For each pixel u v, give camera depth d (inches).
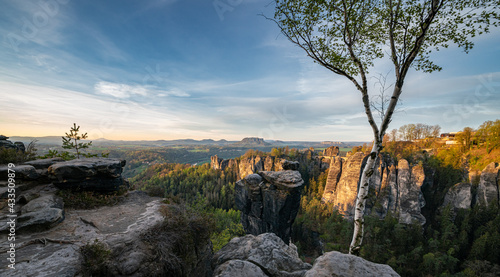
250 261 262.1
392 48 306.7
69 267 225.3
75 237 292.7
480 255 2383.1
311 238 3449.8
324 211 3959.2
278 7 333.7
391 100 305.6
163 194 545.6
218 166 7460.6
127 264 243.1
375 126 318.3
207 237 384.8
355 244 331.9
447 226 2783.0
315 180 5442.9
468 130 3791.8
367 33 345.4
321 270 164.4
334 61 360.5
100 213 391.2
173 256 285.9
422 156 3892.7
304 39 350.0
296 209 1349.7
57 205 351.9
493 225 2546.8
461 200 3083.2
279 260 265.7
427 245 2743.6
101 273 239.0
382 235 2888.8
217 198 5147.6
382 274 160.2
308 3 321.1
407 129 5236.2
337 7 317.1
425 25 268.5
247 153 7224.4
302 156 6141.7
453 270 2347.4
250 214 1462.8
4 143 590.9
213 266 297.6
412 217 3174.2
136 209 428.8
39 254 242.2
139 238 298.2
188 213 392.8
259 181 1405.0
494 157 3125.0
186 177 6870.1
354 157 3863.2
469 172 3341.5
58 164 422.9
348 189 3764.8
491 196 2827.3
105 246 273.1
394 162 3732.8
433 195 3521.2
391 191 3476.9
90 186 440.5
